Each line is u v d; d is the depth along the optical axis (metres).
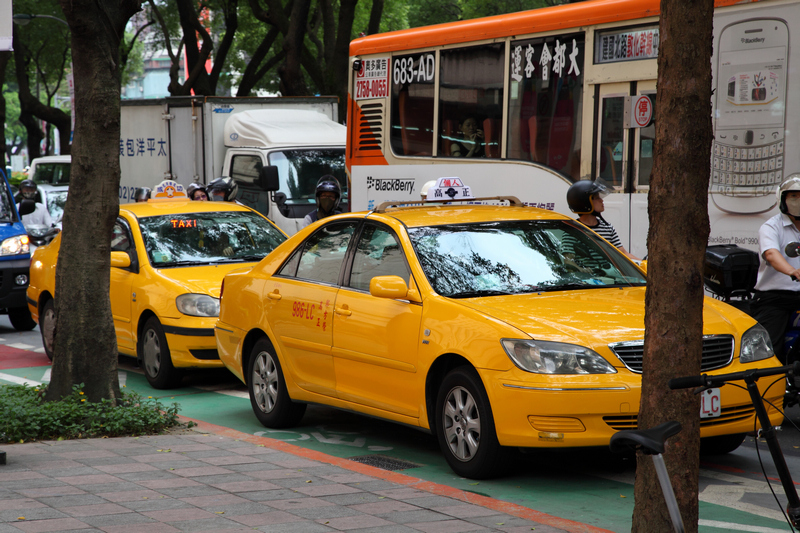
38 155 40.28
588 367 5.71
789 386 7.29
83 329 7.79
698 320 3.98
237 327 8.30
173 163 18.20
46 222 20.38
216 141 17.48
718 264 7.94
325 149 16.84
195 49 28.20
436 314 6.38
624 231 9.88
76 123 7.79
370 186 13.11
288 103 18.08
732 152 8.88
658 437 3.08
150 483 5.75
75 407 7.43
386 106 12.87
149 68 104.69
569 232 7.39
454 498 5.45
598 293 6.68
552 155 10.68
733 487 6.04
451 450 6.27
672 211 3.95
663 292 3.98
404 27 37.91
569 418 5.67
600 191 9.12
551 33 10.63
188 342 9.51
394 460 6.84
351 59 13.37
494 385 5.84
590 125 10.23
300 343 7.53
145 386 10.16
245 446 6.91
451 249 6.90
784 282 7.44
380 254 7.12
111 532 4.72
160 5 35.88
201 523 4.91
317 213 11.71
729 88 8.89
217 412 8.77
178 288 9.73
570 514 5.45
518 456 6.82
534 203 10.88
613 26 9.99
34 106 36.44
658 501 4.01
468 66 11.69
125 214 10.98
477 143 11.59
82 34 7.52
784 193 7.31
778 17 8.56
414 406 6.53
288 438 7.62
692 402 3.98
